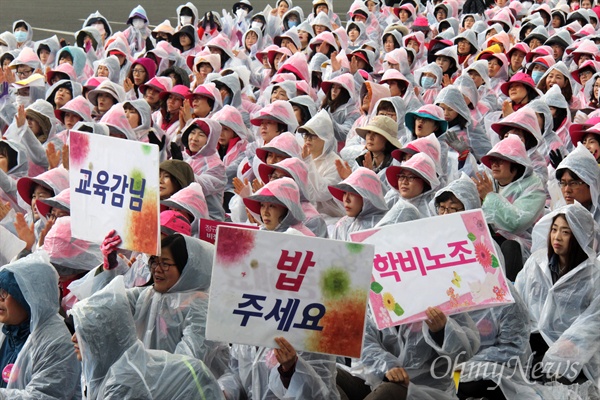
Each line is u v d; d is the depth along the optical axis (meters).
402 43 25.64
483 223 7.80
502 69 21.23
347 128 17.33
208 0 46.81
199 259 7.96
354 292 6.89
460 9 33.91
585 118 16.66
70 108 16.50
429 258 7.74
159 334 7.89
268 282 6.84
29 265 7.79
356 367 8.43
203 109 17.33
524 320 8.57
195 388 6.75
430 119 14.61
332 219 13.24
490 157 12.31
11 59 23.59
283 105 15.31
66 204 10.73
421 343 8.12
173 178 11.62
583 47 22.03
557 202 11.87
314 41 25.36
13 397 7.48
